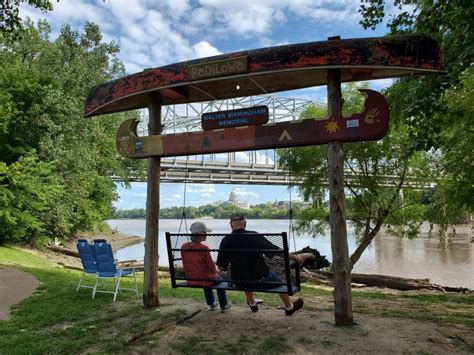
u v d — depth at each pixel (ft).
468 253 90.38
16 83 67.82
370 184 49.83
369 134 16.87
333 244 17.44
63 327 18.06
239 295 28.66
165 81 19.86
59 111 69.15
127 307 21.31
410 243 112.57
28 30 79.36
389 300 30.66
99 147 90.79
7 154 68.59
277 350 14.25
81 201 81.56
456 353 13.88
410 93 24.58
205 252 18.88
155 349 14.69
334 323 17.66
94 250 25.29
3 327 17.84
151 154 21.20
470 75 29.32
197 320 18.60
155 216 21.39
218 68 18.49
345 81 19.26
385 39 16.46
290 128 18.22
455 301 32.12
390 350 14.21
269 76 20.08
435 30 22.86
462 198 37.32
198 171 159.02
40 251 72.64
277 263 17.63
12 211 62.95
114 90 21.49
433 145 24.68
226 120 19.61
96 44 83.15
